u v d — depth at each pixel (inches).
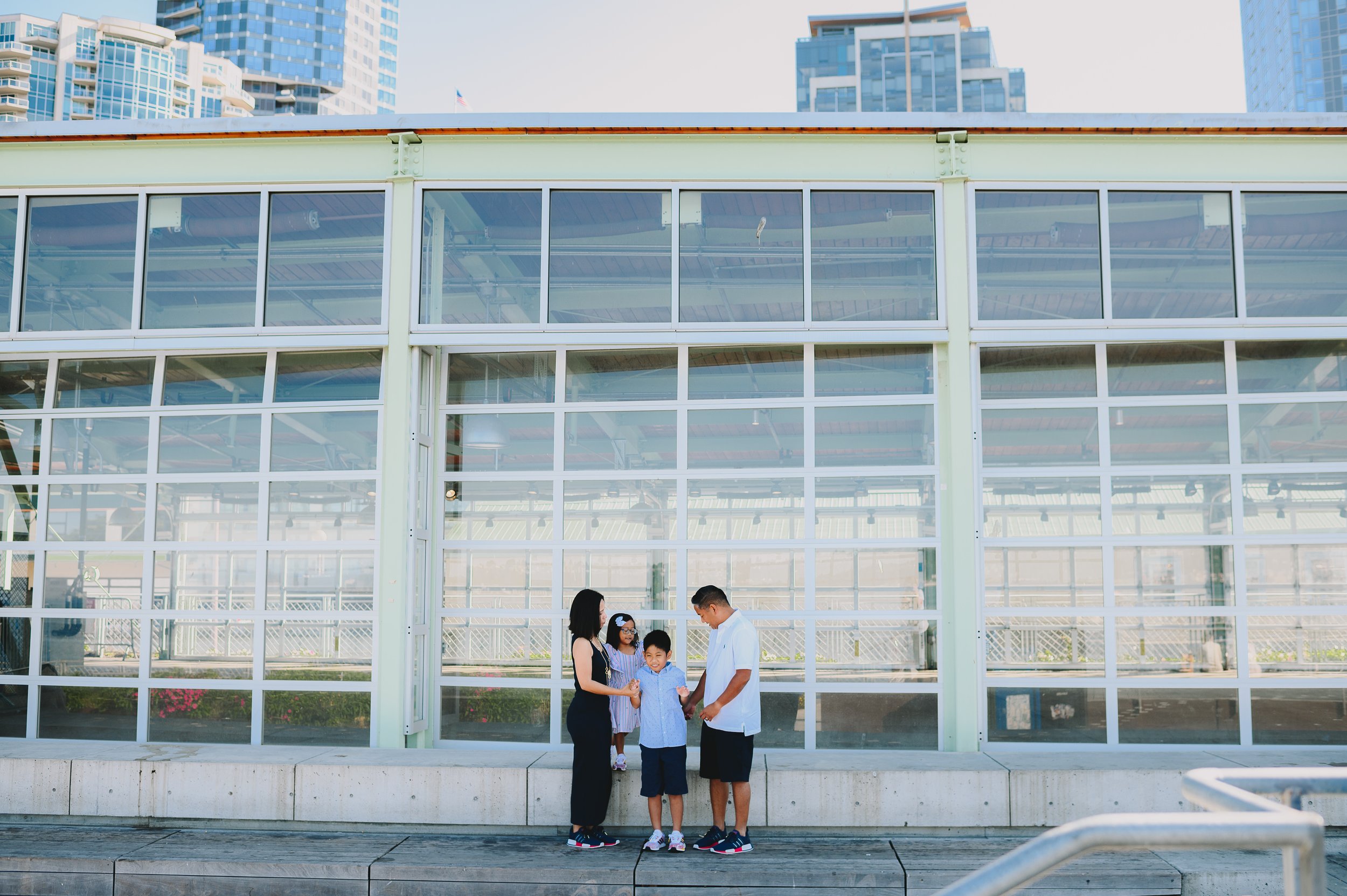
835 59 5492.1
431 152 334.0
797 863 243.3
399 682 317.4
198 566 336.2
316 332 330.6
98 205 343.0
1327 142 323.6
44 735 335.3
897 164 328.8
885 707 319.9
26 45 4879.4
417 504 328.2
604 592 333.1
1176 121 320.8
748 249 331.9
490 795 277.6
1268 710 315.9
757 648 257.9
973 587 315.6
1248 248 324.8
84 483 343.6
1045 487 324.2
